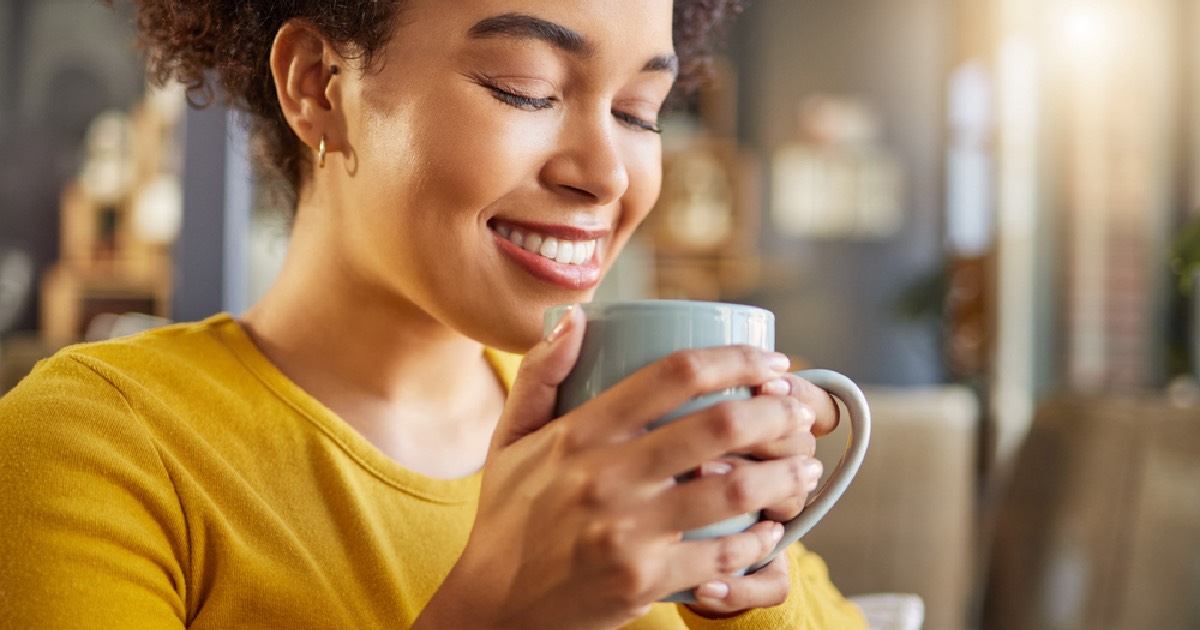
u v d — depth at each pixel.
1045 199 4.98
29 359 1.45
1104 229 4.87
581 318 0.48
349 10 0.59
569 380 0.48
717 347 0.45
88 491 0.56
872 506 1.41
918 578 1.41
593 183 0.58
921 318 6.41
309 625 0.61
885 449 1.42
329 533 0.64
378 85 0.60
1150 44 4.84
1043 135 4.98
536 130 0.58
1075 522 1.35
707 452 0.42
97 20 6.67
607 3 0.57
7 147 6.59
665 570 0.43
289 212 0.80
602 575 0.43
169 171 6.51
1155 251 4.80
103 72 6.66
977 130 5.96
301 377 0.69
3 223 6.57
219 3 0.71
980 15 5.78
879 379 6.76
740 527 0.47
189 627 0.60
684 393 0.44
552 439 0.45
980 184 5.91
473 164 0.57
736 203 6.61
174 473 0.60
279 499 0.64
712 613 0.60
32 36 6.64
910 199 6.74
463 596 0.46
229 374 0.67
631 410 0.44
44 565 0.52
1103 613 1.32
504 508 0.46
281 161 0.73
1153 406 1.35
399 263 0.61
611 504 0.43
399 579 0.65
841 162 6.70
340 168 0.65
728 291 6.68
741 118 6.70
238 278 2.33
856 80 6.70
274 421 0.66
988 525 1.48
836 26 6.69
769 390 0.46
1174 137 4.81
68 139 6.63
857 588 1.40
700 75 0.97
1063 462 1.39
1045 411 1.45
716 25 0.99
